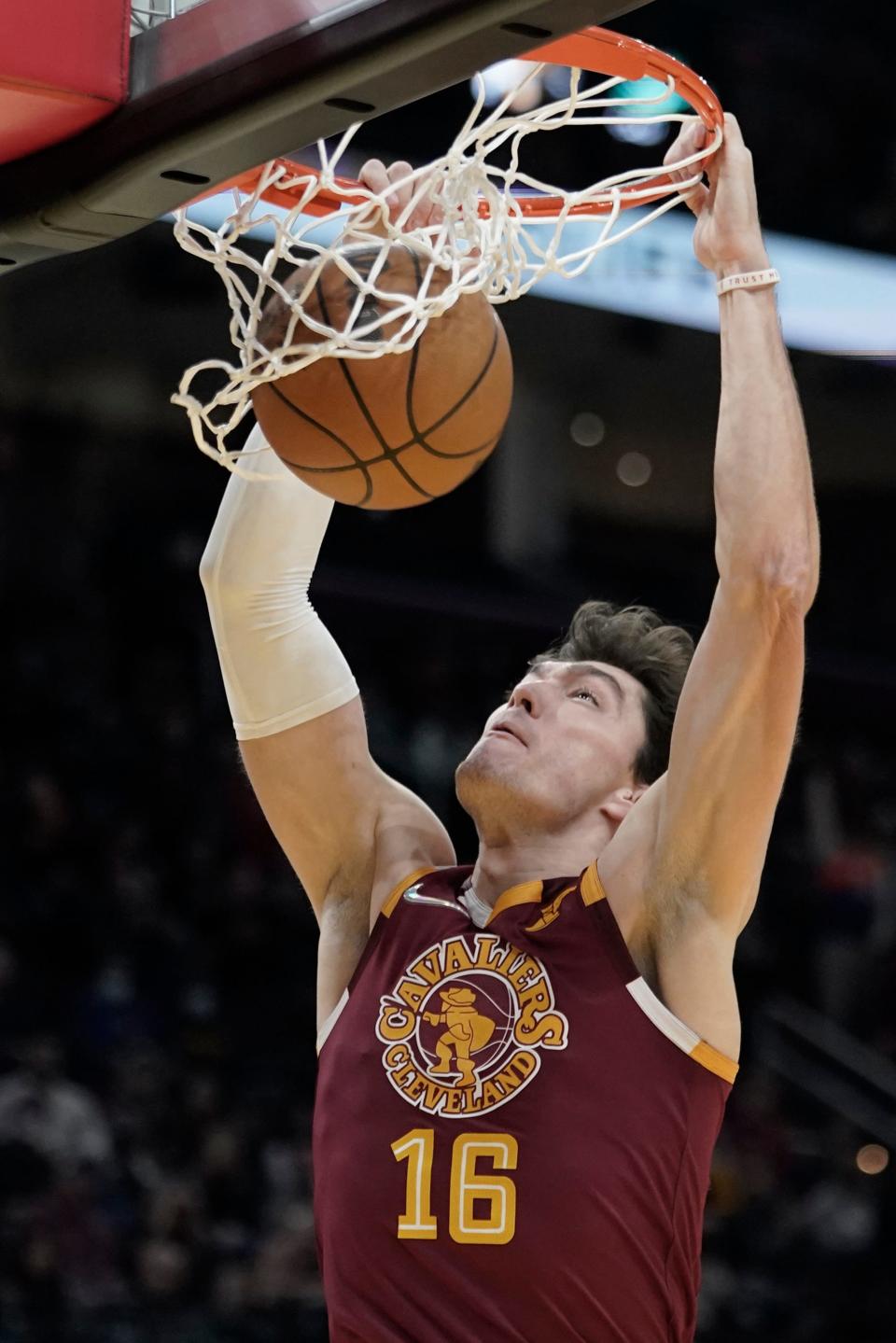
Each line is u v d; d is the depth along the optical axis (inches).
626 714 181.3
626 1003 158.2
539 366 813.9
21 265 170.1
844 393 851.4
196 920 639.8
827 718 907.4
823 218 785.6
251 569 185.0
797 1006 692.1
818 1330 510.9
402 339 150.1
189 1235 480.1
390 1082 160.9
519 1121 155.2
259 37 138.7
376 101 136.9
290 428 152.6
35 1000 570.3
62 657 737.6
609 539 960.3
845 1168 608.1
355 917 181.2
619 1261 153.2
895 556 981.8
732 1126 595.2
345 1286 158.6
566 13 126.4
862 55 816.3
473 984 162.2
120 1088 550.6
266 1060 594.2
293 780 185.3
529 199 185.5
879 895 735.1
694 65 789.2
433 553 868.6
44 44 143.6
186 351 746.8
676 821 157.6
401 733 780.0
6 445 776.3
